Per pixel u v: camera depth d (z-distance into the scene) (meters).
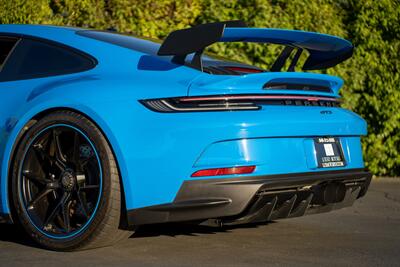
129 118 4.57
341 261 4.62
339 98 5.41
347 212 6.75
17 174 4.95
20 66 5.28
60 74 5.09
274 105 4.71
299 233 5.63
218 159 4.47
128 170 4.55
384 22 8.79
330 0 8.89
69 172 4.83
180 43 4.73
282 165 4.65
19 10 8.38
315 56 5.60
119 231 4.73
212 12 8.39
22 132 5.01
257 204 4.57
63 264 4.45
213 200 4.46
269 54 8.36
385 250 5.01
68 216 4.83
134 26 8.25
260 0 8.41
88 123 4.68
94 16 8.21
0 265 4.44
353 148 5.25
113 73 4.88
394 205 7.20
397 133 8.98
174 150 4.48
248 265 4.46
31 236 4.92
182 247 4.99
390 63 8.85
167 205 4.51
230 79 4.54
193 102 4.51
